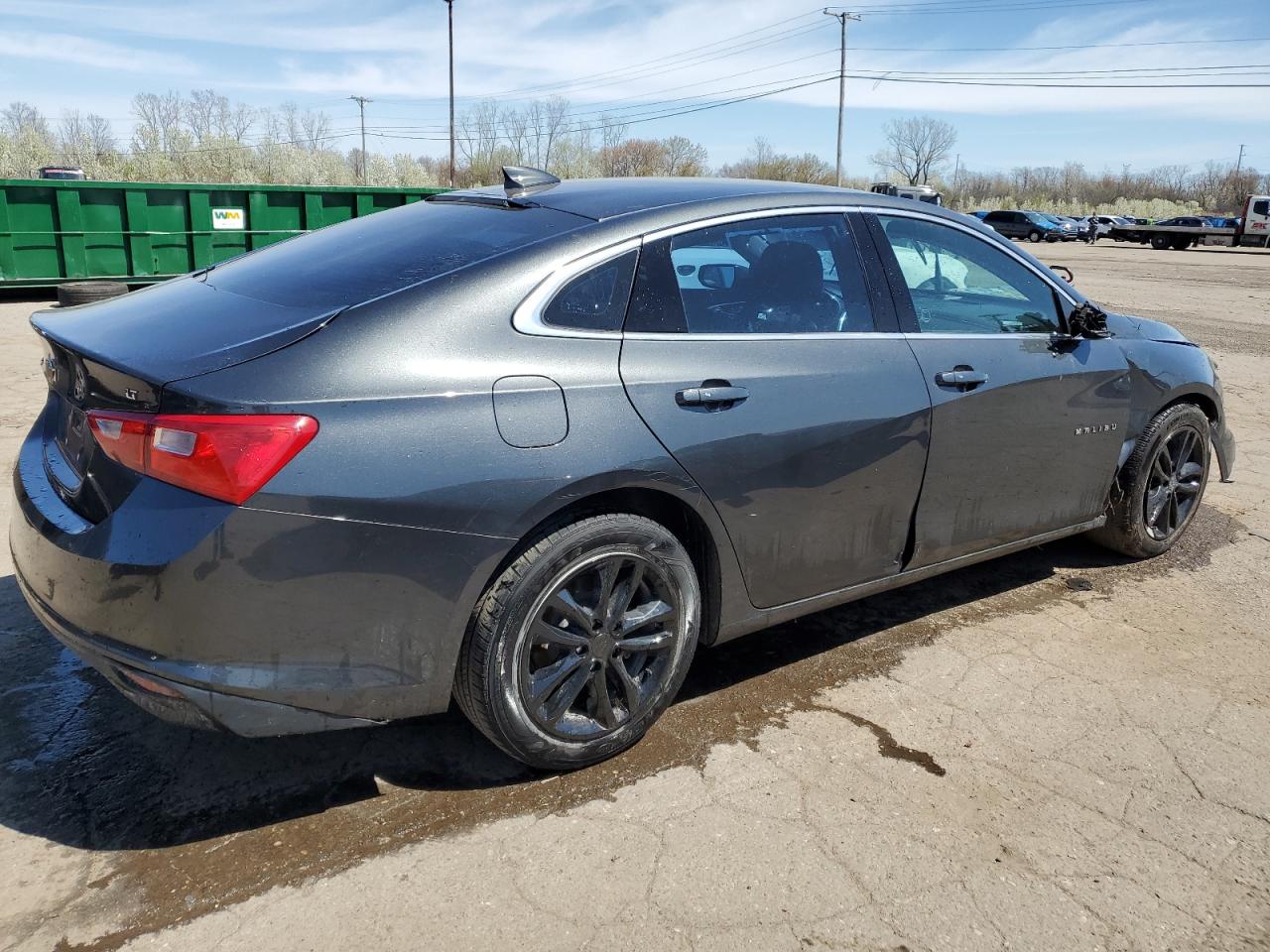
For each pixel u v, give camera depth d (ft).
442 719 9.73
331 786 8.55
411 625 7.54
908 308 10.51
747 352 9.12
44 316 9.16
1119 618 12.48
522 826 8.05
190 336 7.63
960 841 8.02
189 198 42.52
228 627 7.00
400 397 7.36
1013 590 13.33
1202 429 14.28
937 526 10.86
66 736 9.24
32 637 11.13
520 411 7.75
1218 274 81.82
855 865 7.69
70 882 7.31
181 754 9.00
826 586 10.14
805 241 9.95
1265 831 8.30
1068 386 11.82
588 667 8.58
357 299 7.83
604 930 6.93
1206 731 9.84
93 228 40.86
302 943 6.74
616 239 8.71
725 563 9.21
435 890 7.29
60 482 8.04
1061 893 7.47
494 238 8.78
